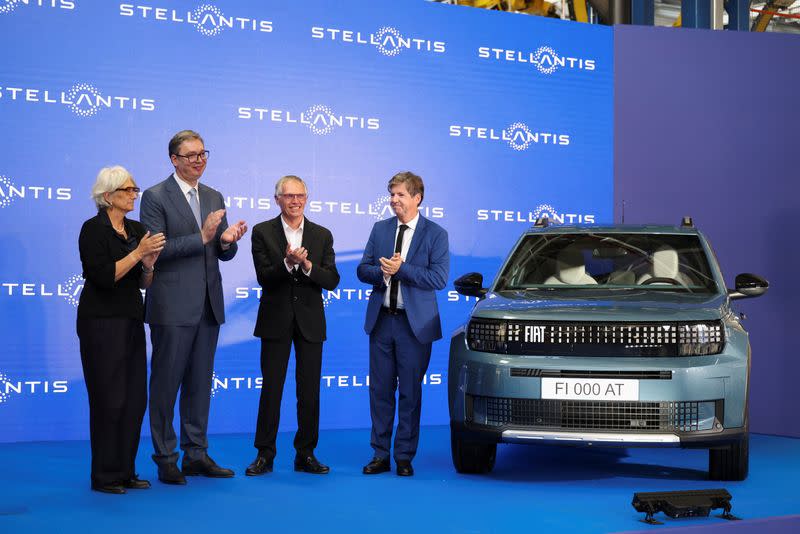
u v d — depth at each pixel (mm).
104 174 4391
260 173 6977
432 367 7492
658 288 5230
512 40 7781
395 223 5234
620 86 8008
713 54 7891
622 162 8000
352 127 7266
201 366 4973
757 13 13398
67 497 4418
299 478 4980
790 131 7695
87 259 4312
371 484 4820
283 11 7062
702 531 3785
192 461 5016
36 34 6352
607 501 4395
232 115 6898
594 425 4473
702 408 4480
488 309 4820
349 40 7266
